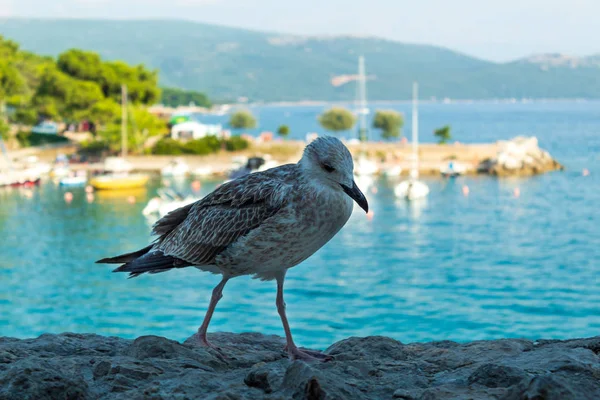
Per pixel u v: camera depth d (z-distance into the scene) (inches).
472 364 199.5
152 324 1104.8
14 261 1669.5
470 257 1684.3
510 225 2149.4
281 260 205.5
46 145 4003.4
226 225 206.1
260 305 1218.6
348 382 179.3
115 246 1849.2
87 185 3144.7
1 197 2849.4
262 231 200.8
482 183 3206.2
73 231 2086.6
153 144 4119.1
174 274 1492.4
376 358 212.2
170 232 225.1
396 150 3873.0
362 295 1300.4
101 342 227.9
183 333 1039.0
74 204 2650.1
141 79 4345.5
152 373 182.9
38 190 3024.1
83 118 3816.4
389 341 227.1
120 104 4141.2
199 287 1365.7
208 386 172.9
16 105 4020.7
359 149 3878.0
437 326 1085.8
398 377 185.6
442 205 2586.1
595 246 1804.9
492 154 3750.0
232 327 1071.6
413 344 230.7
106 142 3740.2
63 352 217.3
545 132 7194.9
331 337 1011.3
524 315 1151.6
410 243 1877.5
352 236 1991.9
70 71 4168.3
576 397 143.5
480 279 1440.7
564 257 1670.8
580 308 1190.3
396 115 5019.7
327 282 1416.1
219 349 218.5
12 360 202.2
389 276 1478.8
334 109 5172.2
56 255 1739.7
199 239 211.5
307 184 199.2
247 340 244.5
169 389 169.9
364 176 3334.2
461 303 1235.9
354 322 1106.1
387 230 2084.2
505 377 170.4
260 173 212.4
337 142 198.7
